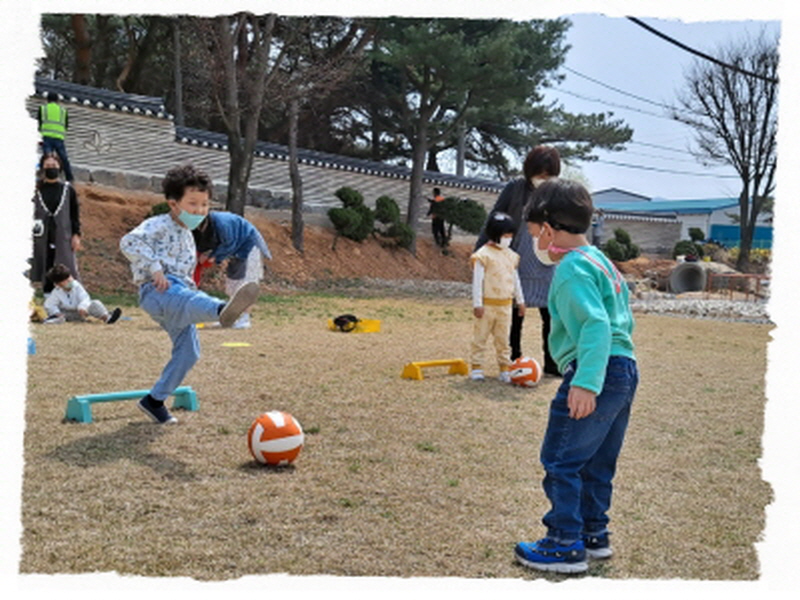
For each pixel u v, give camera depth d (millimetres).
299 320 10484
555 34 21734
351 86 23922
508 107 22172
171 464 3631
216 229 6207
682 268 24344
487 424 4684
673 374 7059
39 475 3373
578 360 2576
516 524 3014
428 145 22797
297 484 3406
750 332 12094
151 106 17906
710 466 3912
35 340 7273
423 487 3426
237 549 2686
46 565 2494
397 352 7750
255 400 5156
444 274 22750
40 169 9320
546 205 2768
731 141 30281
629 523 3086
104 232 15289
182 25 20484
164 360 6527
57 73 24469
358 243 20875
